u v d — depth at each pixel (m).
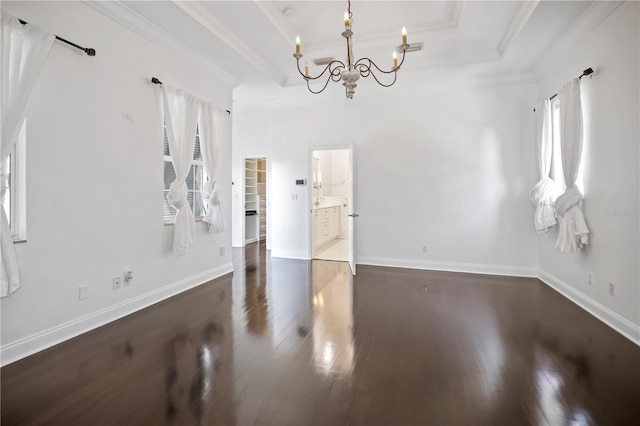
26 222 2.23
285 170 5.72
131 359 2.18
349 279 4.30
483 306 3.25
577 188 3.15
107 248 2.81
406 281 4.20
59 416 1.62
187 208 3.56
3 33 2.02
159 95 3.33
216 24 3.25
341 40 3.74
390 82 4.68
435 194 4.80
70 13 2.48
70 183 2.51
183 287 3.73
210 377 1.97
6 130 2.04
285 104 5.57
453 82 4.62
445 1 3.02
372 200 5.12
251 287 3.91
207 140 3.92
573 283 3.41
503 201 4.51
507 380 1.93
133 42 3.03
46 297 2.35
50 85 2.36
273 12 3.20
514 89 4.42
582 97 3.13
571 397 1.76
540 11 2.83
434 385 1.88
